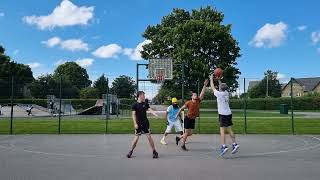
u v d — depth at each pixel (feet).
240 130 84.02
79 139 65.87
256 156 43.83
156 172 33.27
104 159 41.50
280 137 70.33
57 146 54.80
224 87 42.83
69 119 122.83
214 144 56.85
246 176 31.35
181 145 54.34
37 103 175.73
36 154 45.88
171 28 215.51
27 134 77.30
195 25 203.62
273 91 221.66
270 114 161.48
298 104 218.59
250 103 221.87
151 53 220.84
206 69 190.08
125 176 31.50
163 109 105.50
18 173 32.94
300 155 44.83
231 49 206.39
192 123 49.37
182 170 34.24
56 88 163.73
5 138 68.39
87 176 31.53
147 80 89.51
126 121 107.34
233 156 43.80
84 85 263.70
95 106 166.30
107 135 74.54
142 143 58.23
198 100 49.26
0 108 153.38
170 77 92.79
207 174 32.24
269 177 30.91
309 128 88.07
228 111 42.65
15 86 84.89
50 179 30.32
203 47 205.05
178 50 197.26
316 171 33.68
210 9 220.43
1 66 319.47
